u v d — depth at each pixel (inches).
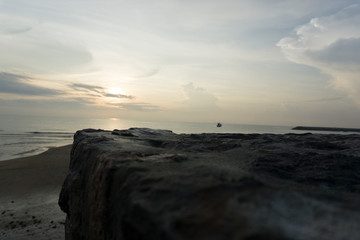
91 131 316.8
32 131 2598.4
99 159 130.3
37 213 345.1
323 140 215.0
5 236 263.3
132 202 71.0
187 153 154.6
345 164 122.6
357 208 56.7
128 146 169.8
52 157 755.4
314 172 113.2
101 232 103.8
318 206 56.5
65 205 209.0
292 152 153.8
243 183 73.7
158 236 53.6
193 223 51.8
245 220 49.5
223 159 134.1
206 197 64.3
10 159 802.8
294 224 47.5
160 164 106.9
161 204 64.3
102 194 107.0
